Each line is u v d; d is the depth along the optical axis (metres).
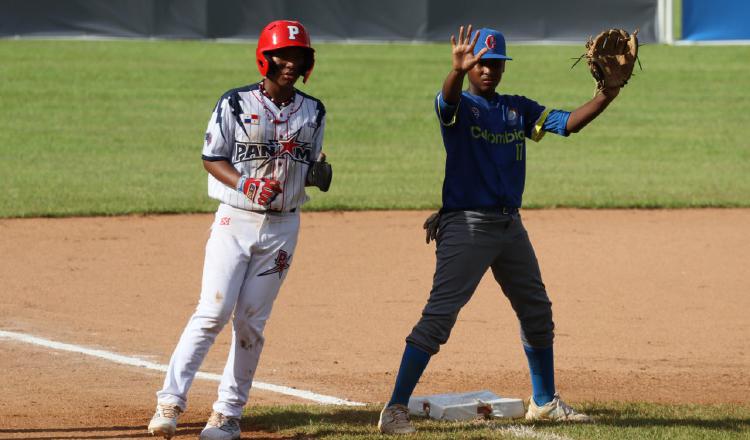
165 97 81.75
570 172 62.34
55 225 46.38
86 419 23.27
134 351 29.70
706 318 34.69
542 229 47.94
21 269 38.88
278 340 31.31
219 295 20.67
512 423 22.75
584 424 22.48
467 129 21.42
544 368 23.05
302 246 44.03
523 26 102.62
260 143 20.62
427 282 38.69
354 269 40.38
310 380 27.48
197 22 101.88
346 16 103.06
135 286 37.06
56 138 68.25
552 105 80.44
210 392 26.23
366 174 60.56
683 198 55.19
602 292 37.81
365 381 27.47
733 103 84.75
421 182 58.56
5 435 21.66
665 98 86.00
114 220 47.75
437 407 23.31
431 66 94.75
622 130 75.88
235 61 94.38
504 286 22.59
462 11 103.44
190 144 68.12
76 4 101.06
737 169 64.06
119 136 69.69
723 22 105.62
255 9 102.38
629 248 44.72
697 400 26.20
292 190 20.91
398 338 31.73
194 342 20.84
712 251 44.47
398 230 47.38
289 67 20.33
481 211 21.55
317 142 21.23
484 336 32.16
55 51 96.12
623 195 55.53
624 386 27.47
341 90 85.62
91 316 33.22
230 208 20.88
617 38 21.64
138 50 98.00
